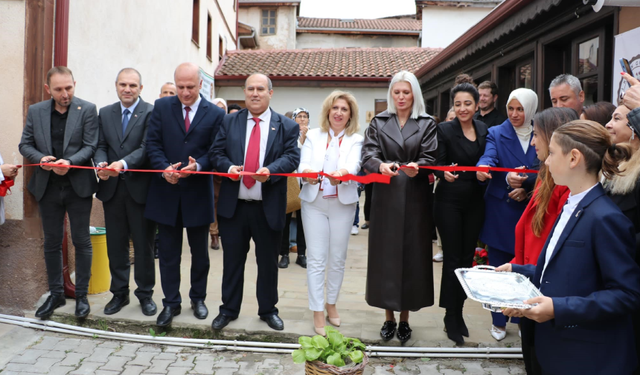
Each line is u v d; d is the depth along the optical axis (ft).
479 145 11.43
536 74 18.86
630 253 5.70
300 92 44.83
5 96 13.01
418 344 11.32
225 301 11.88
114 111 12.80
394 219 10.72
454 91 11.46
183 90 11.78
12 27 12.92
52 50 13.38
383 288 10.80
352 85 43.65
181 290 14.87
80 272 12.46
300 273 17.47
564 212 6.31
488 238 11.36
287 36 71.87
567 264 5.92
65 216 13.82
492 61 23.79
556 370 6.07
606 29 14.83
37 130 12.25
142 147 12.55
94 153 12.61
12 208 13.05
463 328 11.59
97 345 11.49
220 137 11.72
